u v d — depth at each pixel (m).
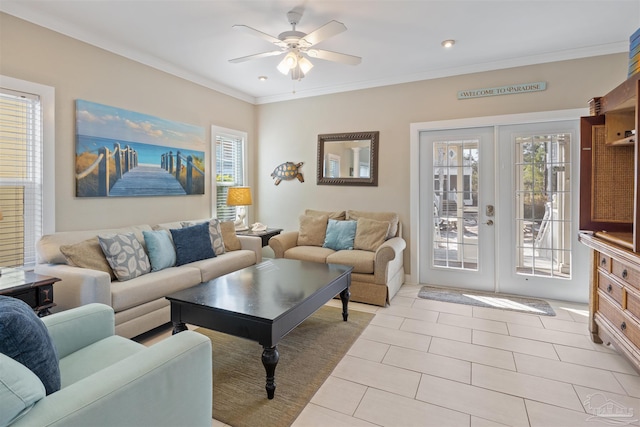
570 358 2.36
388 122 4.28
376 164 4.34
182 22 2.81
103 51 3.13
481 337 2.71
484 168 3.90
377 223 3.96
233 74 4.06
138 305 2.57
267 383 1.91
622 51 3.24
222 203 4.63
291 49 2.65
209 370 1.34
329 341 2.63
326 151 4.66
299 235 4.36
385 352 2.46
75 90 2.92
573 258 3.54
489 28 2.92
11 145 2.57
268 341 1.86
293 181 4.92
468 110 3.86
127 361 1.13
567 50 3.37
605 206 2.52
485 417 1.76
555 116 3.49
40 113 2.70
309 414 1.79
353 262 3.53
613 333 2.24
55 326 1.46
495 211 3.85
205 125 4.27
